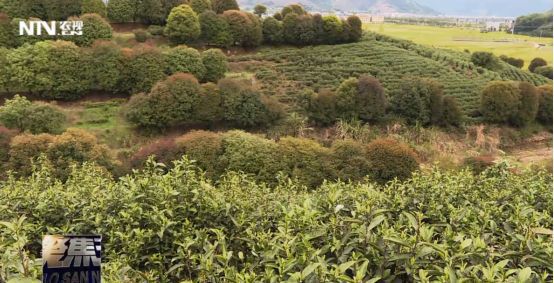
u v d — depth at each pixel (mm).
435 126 35312
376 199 5098
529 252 3697
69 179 9352
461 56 52781
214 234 4969
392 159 21578
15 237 3805
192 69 37062
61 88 33438
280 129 33062
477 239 3539
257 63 43906
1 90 32562
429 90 35188
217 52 39094
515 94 36250
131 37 43750
